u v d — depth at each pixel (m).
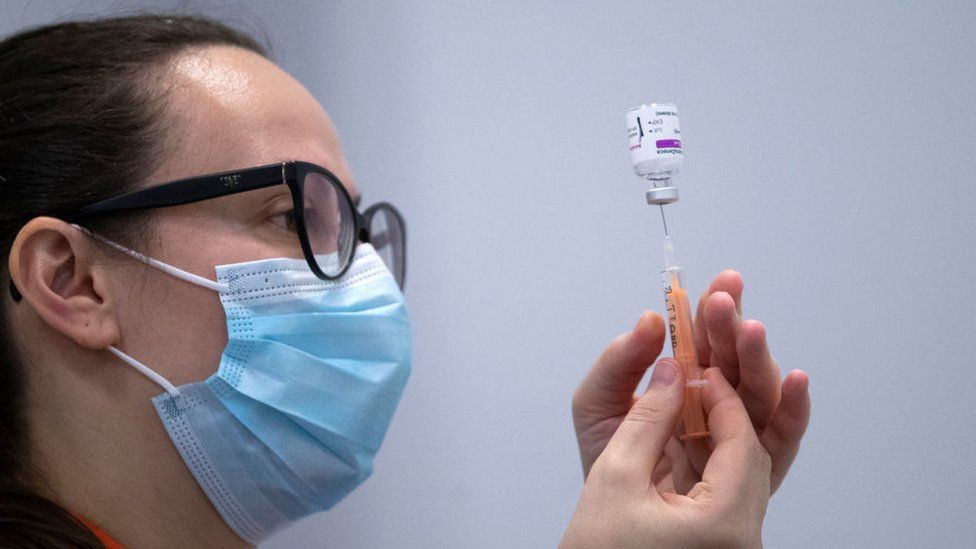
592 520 0.83
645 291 1.58
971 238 1.33
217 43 1.10
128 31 1.06
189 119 0.99
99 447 0.93
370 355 1.06
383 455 1.81
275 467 1.00
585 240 1.64
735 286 0.98
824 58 1.44
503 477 1.69
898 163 1.38
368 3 1.88
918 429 1.35
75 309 0.92
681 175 1.55
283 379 0.98
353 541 1.82
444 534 1.74
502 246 1.72
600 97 1.64
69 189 0.93
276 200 1.00
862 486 1.39
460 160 1.77
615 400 1.06
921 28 1.37
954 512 1.33
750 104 1.49
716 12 1.53
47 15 1.72
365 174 1.87
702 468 1.00
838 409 1.41
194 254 0.96
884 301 1.38
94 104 0.97
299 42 1.94
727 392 0.91
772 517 1.45
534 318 1.68
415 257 1.80
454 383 1.75
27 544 0.83
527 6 1.72
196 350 0.95
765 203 1.47
